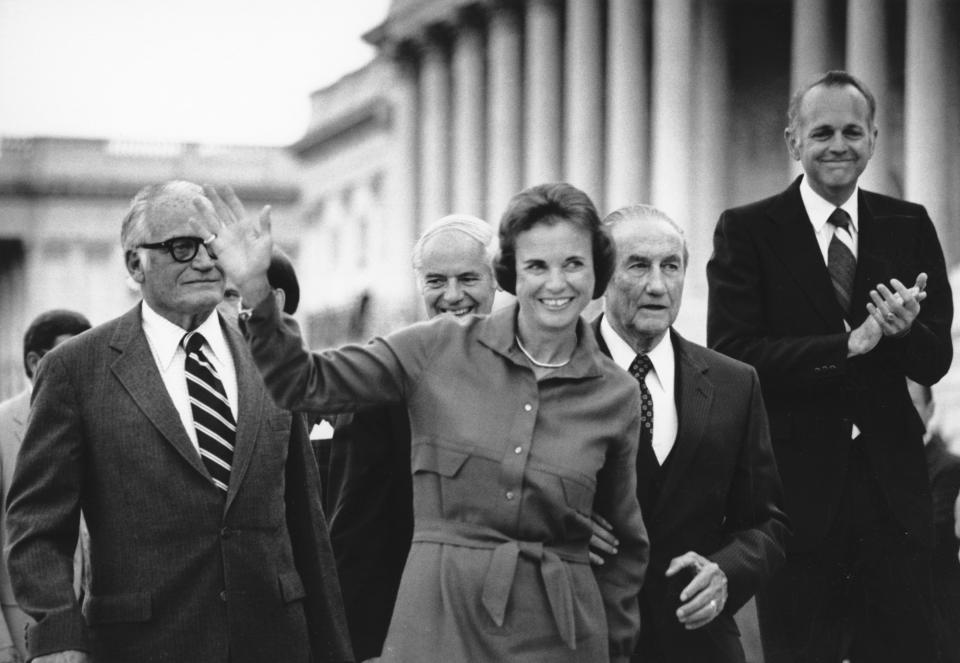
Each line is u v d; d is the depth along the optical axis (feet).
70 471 17.67
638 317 19.24
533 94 141.28
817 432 21.38
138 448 17.72
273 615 17.99
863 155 21.61
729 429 19.21
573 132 132.36
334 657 18.47
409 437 19.77
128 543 17.66
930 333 21.25
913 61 90.89
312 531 18.62
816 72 100.78
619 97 124.98
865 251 21.72
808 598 21.35
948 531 26.32
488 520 15.51
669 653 18.78
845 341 20.58
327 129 210.59
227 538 17.84
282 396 15.34
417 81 171.73
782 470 21.44
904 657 21.25
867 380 21.43
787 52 114.21
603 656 15.81
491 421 15.61
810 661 21.39
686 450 19.03
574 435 15.75
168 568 17.66
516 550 15.43
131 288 20.68
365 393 15.67
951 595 25.90
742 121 114.93
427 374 15.81
